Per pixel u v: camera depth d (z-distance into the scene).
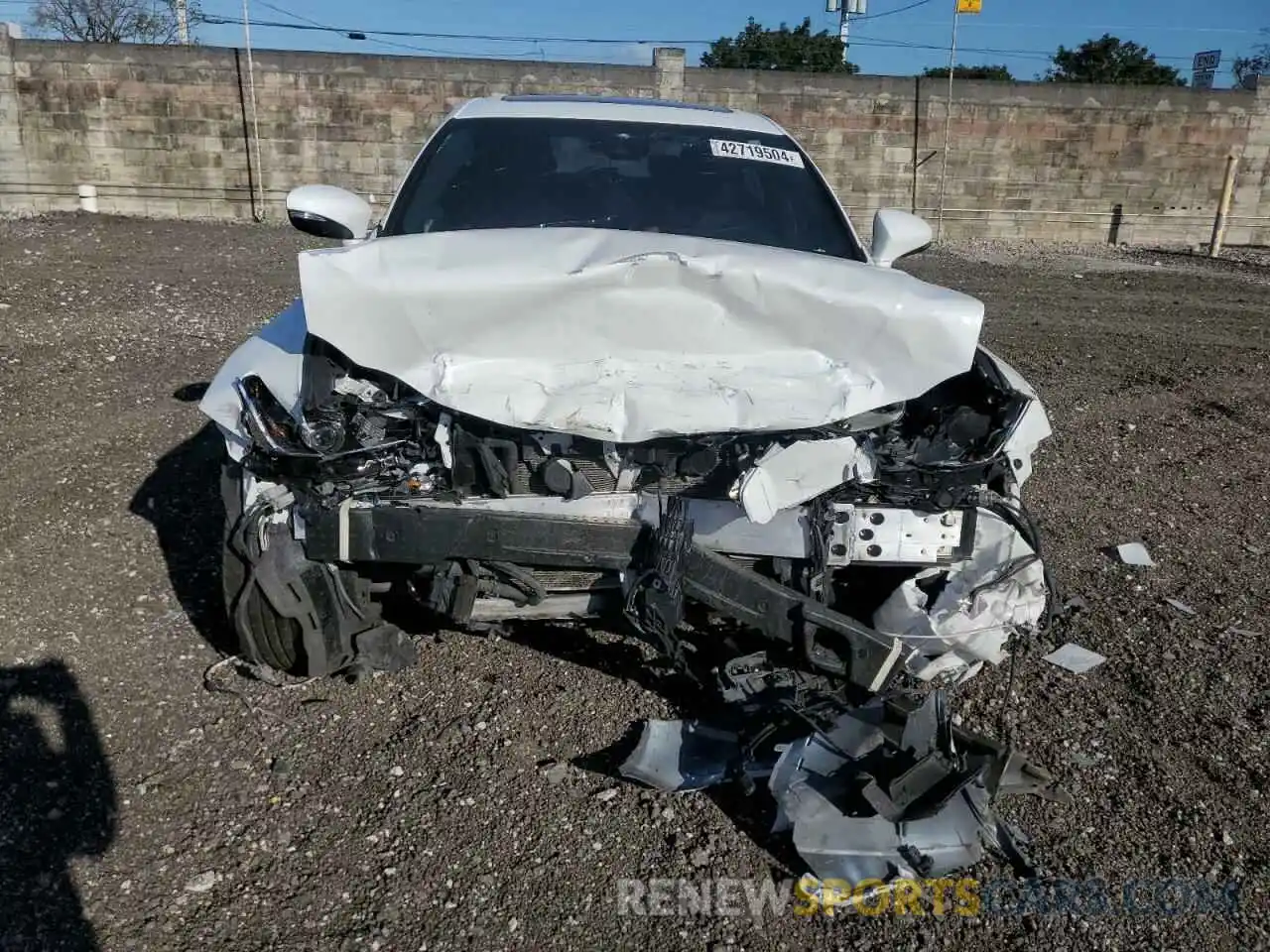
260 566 3.04
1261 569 4.90
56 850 2.67
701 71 19.64
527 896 2.62
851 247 3.94
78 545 4.52
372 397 2.99
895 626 3.14
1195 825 3.00
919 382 2.85
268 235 16.83
